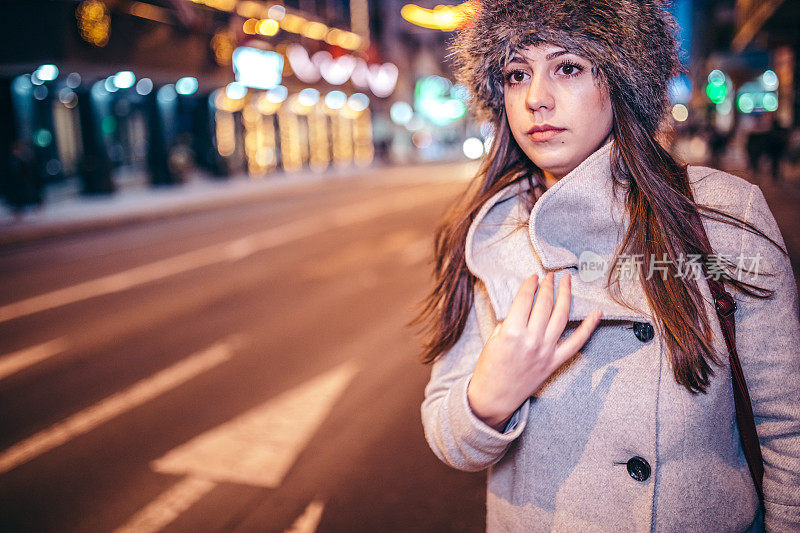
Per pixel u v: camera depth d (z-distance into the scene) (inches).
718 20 1298.0
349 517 114.5
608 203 39.0
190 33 769.6
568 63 37.7
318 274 338.6
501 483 45.7
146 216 603.8
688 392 38.0
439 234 48.3
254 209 685.9
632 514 38.4
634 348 39.2
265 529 111.8
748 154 665.0
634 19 36.3
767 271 38.5
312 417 156.0
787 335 38.6
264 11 961.5
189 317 256.1
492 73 41.9
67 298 296.0
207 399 169.3
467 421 37.0
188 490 124.4
